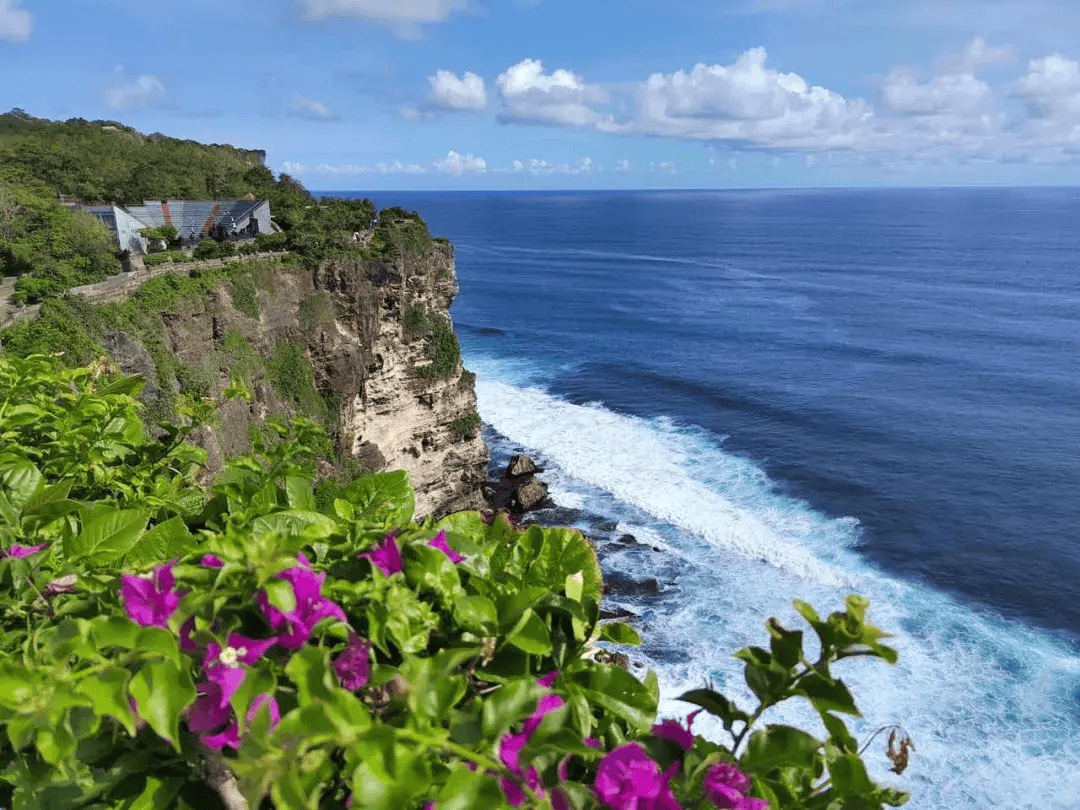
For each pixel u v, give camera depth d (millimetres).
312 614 2523
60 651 2391
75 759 2666
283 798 1983
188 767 2674
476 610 2799
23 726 2211
